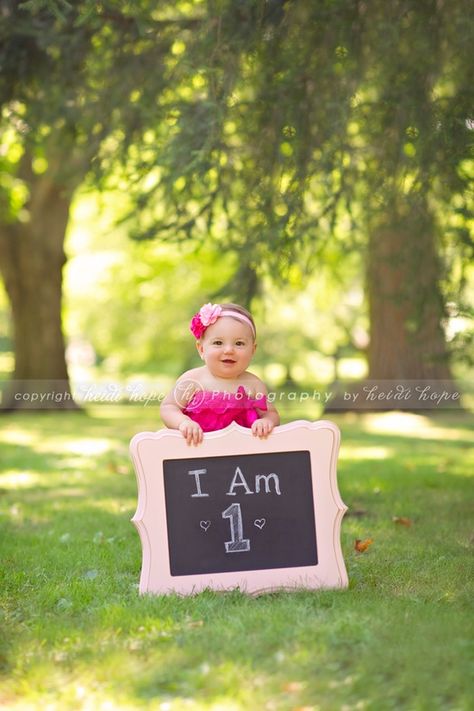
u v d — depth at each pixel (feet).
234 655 11.60
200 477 14.98
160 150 23.71
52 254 61.72
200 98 23.94
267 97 23.17
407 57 22.12
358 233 28.71
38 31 25.17
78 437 42.78
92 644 12.35
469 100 21.36
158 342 104.12
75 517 22.44
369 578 15.81
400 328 48.19
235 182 24.64
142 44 25.95
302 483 15.15
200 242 25.55
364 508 23.22
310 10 21.77
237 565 14.78
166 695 10.72
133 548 18.72
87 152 28.35
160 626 12.87
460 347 25.86
